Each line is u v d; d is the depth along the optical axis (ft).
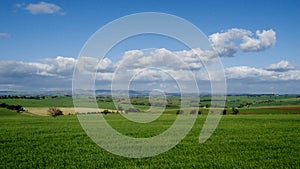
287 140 87.40
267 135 96.73
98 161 61.36
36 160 62.85
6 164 59.62
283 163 60.03
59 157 65.67
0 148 76.59
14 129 115.44
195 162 60.44
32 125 132.05
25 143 83.25
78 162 60.95
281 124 130.93
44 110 232.94
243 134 99.50
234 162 60.54
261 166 57.16
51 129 114.93
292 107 248.52
